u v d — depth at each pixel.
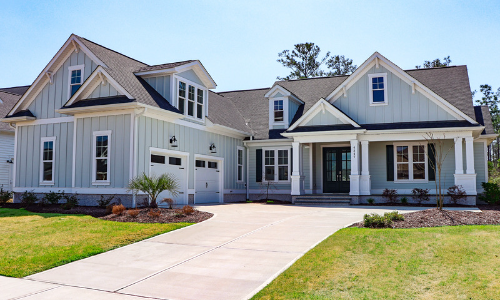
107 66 16.77
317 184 22.23
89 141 16.38
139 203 15.45
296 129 20.67
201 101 19.89
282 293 6.23
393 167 20.52
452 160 19.61
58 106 17.88
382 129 19.28
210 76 19.91
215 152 20.67
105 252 8.96
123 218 12.48
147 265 8.00
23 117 18.08
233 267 7.73
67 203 15.03
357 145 19.36
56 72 18.17
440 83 21.58
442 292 6.04
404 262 7.39
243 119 24.95
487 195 18.17
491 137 20.41
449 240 8.59
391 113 20.00
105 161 15.91
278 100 23.45
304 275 6.98
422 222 10.92
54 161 17.42
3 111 24.64
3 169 24.00
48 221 12.17
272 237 10.09
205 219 12.72
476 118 20.83
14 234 10.51
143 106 15.16
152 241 9.85
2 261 8.23
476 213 11.82
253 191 23.28
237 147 22.81
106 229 10.98
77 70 17.72
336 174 22.03
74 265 8.05
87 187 16.22
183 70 18.22
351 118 20.59
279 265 7.77
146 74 17.98
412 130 18.69
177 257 8.50
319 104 20.30
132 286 6.83
